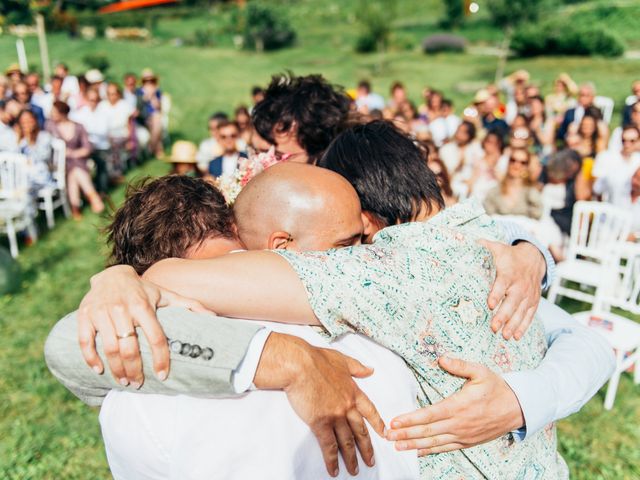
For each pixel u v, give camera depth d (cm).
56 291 601
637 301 533
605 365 133
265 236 117
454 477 115
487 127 979
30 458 364
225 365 90
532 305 125
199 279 102
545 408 115
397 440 103
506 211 600
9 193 679
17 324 533
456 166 760
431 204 137
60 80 1115
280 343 95
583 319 425
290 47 3162
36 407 415
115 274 99
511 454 119
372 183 135
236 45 3244
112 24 3594
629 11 2828
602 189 636
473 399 108
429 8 3656
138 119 1166
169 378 92
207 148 714
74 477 350
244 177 197
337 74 2434
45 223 799
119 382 94
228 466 92
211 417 94
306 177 118
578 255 612
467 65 2453
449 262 112
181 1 4444
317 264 103
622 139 622
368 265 105
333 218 116
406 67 2489
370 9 2883
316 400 94
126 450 99
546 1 2691
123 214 127
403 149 139
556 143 983
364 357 105
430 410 105
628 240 555
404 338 106
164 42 3497
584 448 372
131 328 92
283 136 254
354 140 141
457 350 109
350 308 102
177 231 121
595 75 2080
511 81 1328
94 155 896
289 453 93
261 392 95
